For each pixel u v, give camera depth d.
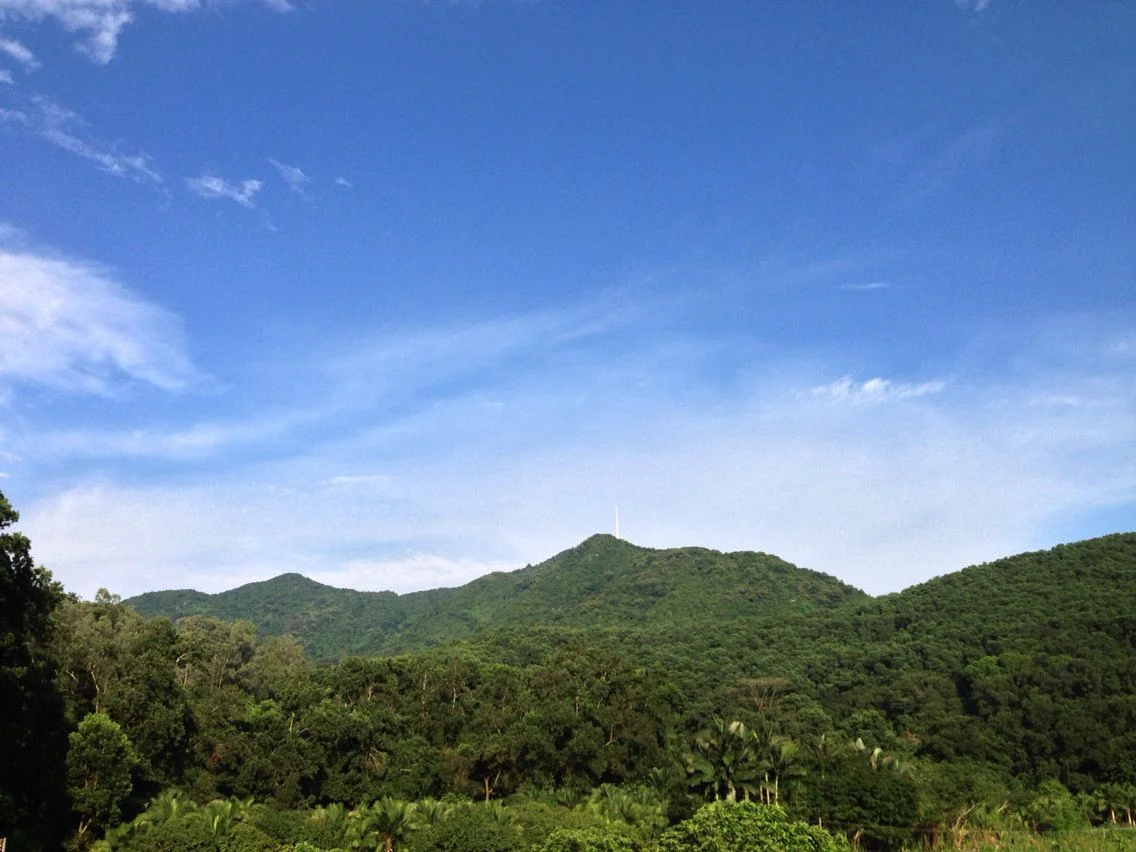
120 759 53.88
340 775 70.81
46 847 48.53
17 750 46.19
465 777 73.75
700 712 109.81
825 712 109.31
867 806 61.38
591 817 55.69
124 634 77.62
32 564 46.19
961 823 67.50
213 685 83.50
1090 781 82.12
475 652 134.12
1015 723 90.94
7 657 43.78
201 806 60.41
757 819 39.34
